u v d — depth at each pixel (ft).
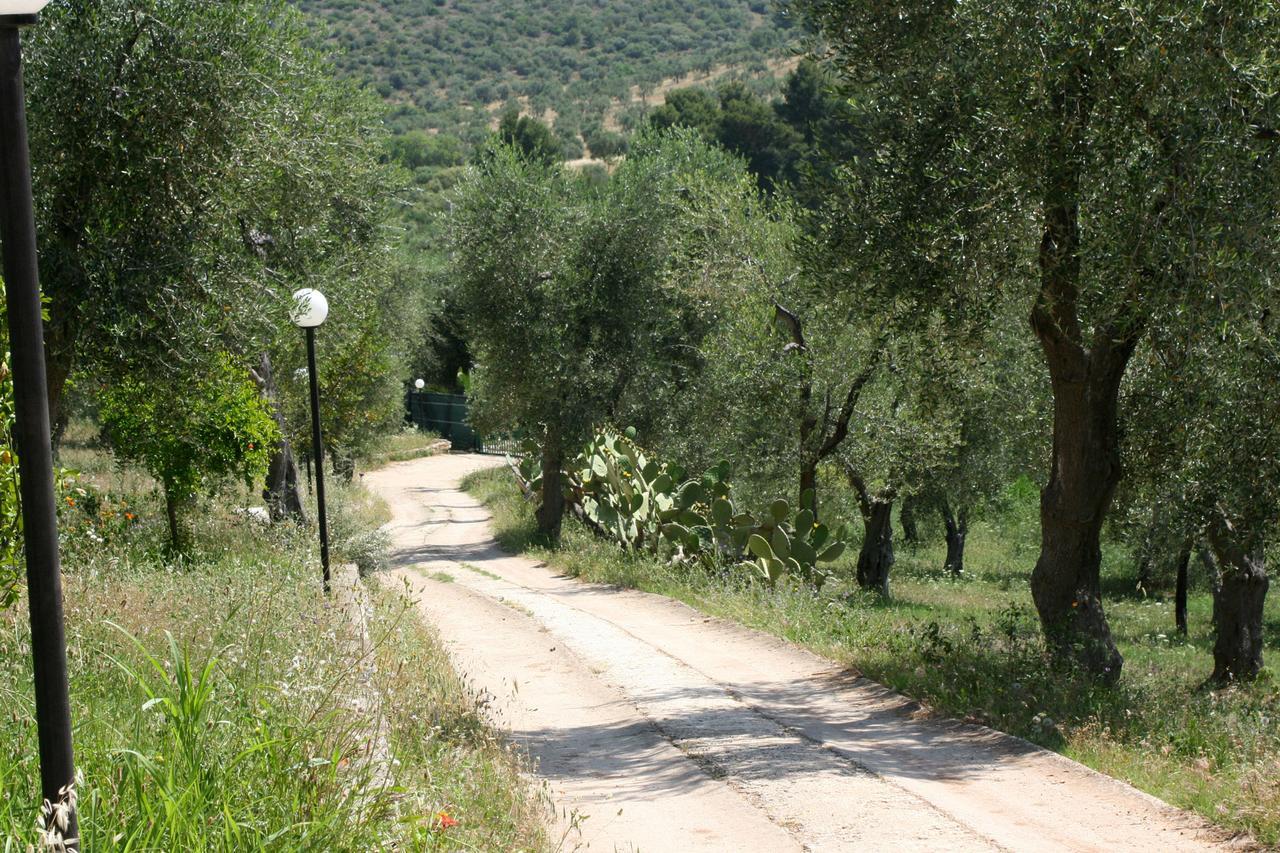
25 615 24.75
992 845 19.74
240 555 50.88
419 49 535.19
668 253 89.45
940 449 69.97
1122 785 23.44
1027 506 102.63
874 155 35.06
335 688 18.98
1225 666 46.88
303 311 38.83
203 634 24.88
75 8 34.55
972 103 31.91
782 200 75.10
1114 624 77.46
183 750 13.66
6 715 16.90
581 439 89.97
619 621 51.06
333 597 35.06
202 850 12.31
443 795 17.92
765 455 70.44
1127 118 28.09
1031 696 31.19
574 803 22.74
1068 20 27.94
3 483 21.89
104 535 44.34
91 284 33.22
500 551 92.63
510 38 549.13
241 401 52.24
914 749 27.61
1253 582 46.52
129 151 34.47
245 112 36.47
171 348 34.96
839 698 34.50
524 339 90.12
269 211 47.16
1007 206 31.48
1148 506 47.24
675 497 67.31
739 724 30.83
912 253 32.73
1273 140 27.53
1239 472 34.91
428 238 189.88
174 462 50.75
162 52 34.99
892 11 34.45
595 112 448.65
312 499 77.15
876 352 63.21
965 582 94.32
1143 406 39.55
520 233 90.38
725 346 74.08
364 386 103.40
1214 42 26.63
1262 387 32.71
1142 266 27.91
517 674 39.06
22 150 10.78
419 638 38.40
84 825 12.57
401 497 143.84
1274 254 27.17
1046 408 57.00
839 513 83.35
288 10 42.47
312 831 13.33
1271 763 23.76
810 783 24.16
